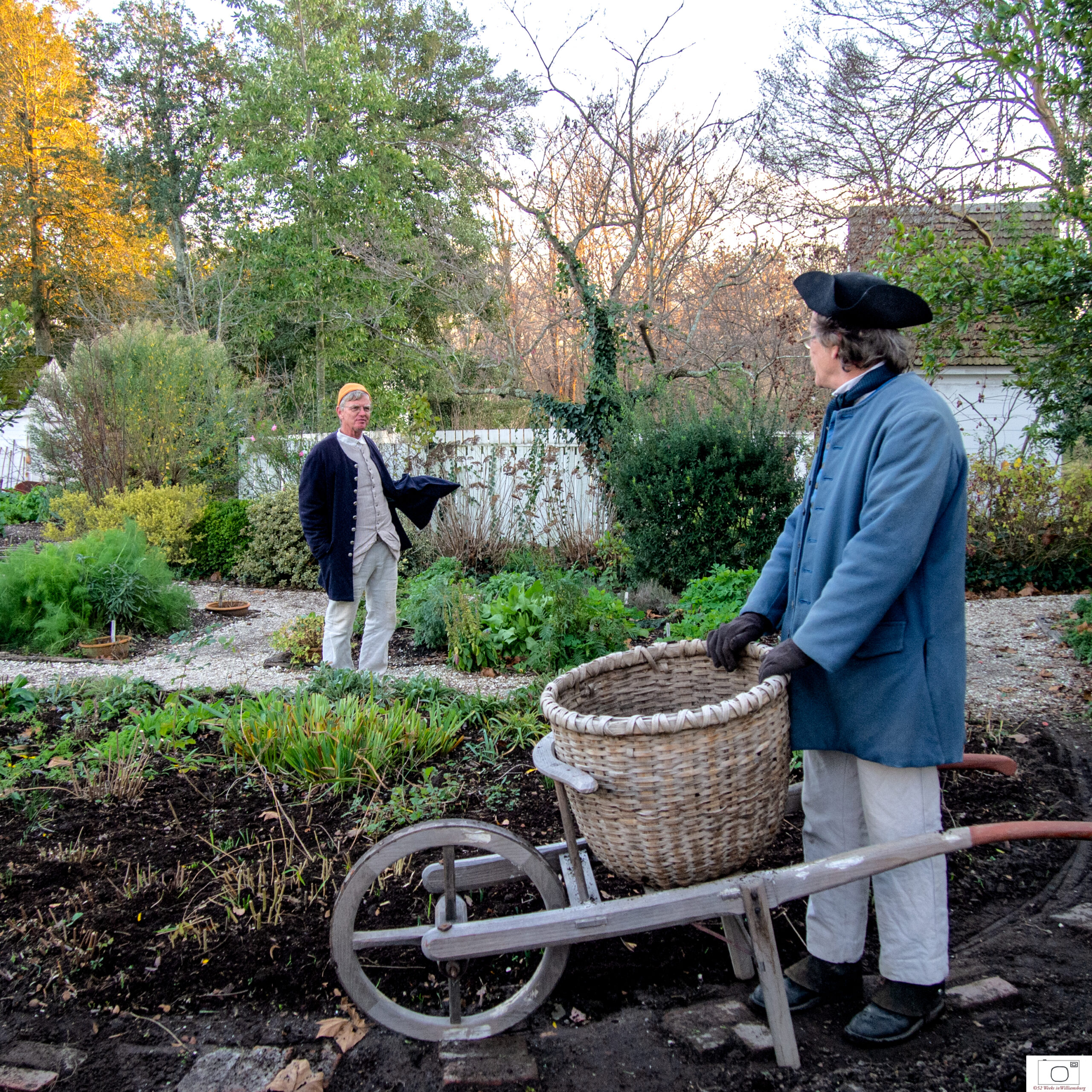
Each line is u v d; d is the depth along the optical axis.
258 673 5.93
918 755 2.05
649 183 12.09
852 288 2.17
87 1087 2.12
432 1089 2.11
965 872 3.05
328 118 20.45
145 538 8.57
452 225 15.51
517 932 2.12
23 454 18.80
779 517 8.23
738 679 2.57
